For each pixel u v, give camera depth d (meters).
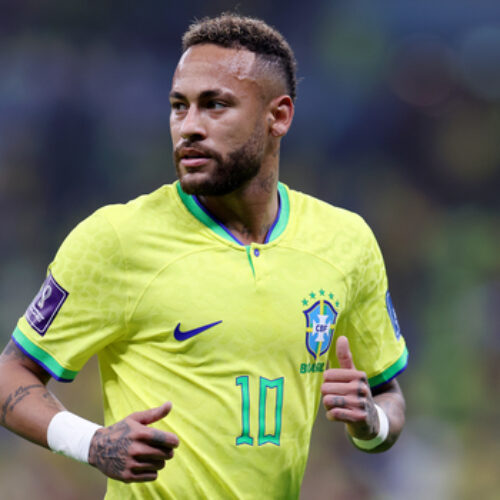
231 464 9.25
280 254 9.75
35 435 9.16
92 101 71.69
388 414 10.54
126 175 70.44
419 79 78.19
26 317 9.52
